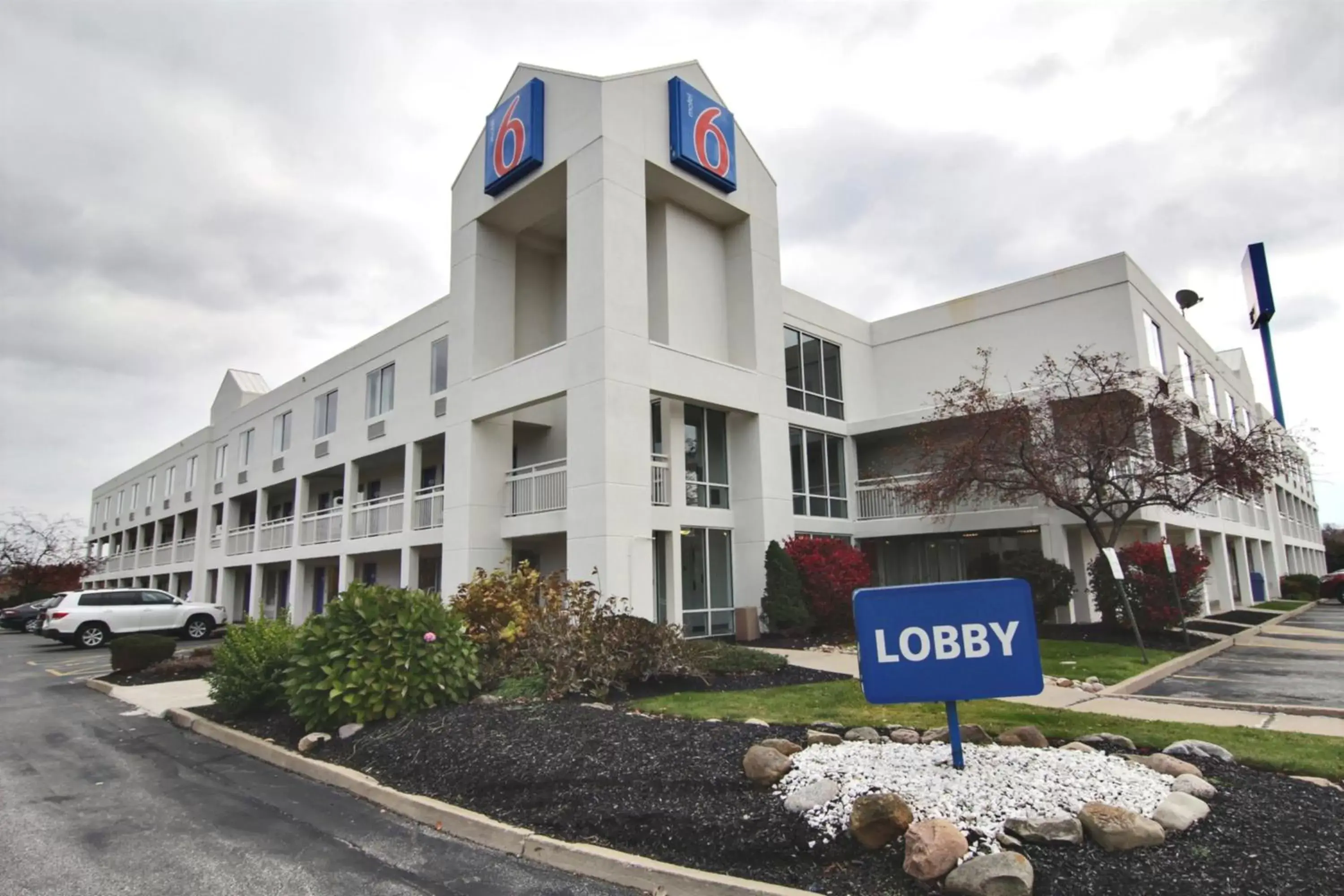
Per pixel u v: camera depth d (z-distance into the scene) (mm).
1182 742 5980
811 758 5438
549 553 18828
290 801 6402
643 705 8656
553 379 16047
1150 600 14461
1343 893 3553
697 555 17297
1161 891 3650
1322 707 8312
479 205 18719
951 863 3943
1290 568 40281
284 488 29859
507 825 5285
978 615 4980
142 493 44719
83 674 15828
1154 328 21109
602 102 15891
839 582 17000
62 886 4562
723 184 18188
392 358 22500
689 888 4270
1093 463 14430
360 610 8383
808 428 20453
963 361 22344
